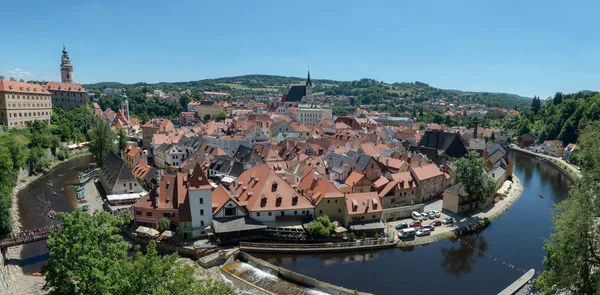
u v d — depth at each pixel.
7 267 72.94
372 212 92.12
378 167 114.38
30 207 109.81
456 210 105.88
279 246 81.94
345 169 112.56
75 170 158.62
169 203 87.56
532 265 79.81
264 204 88.62
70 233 45.19
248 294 64.94
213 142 167.00
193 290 41.56
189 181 88.75
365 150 147.12
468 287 70.50
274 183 92.69
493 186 112.56
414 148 176.25
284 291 66.12
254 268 74.31
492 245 89.25
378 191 106.12
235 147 165.00
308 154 148.50
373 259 80.75
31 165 147.62
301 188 102.38
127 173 116.50
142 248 82.06
